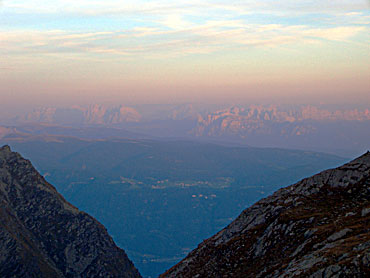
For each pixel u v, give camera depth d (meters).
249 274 56.28
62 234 138.12
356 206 60.66
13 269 111.69
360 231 49.34
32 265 116.38
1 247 114.75
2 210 128.00
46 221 139.75
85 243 138.88
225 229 79.25
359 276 37.88
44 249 130.75
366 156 71.75
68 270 129.00
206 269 66.00
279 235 60.81
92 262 134.12
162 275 81.81
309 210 64.31
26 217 137.62
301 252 51.56
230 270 62.09
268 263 55.78
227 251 67.69
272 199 74.88
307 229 57.06
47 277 118.00
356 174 68.94
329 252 44.72
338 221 55.78
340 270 39.59
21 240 122.88
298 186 75.19
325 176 73.00
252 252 63.06
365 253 39.81
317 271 41.62
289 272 45.59
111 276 132.62
